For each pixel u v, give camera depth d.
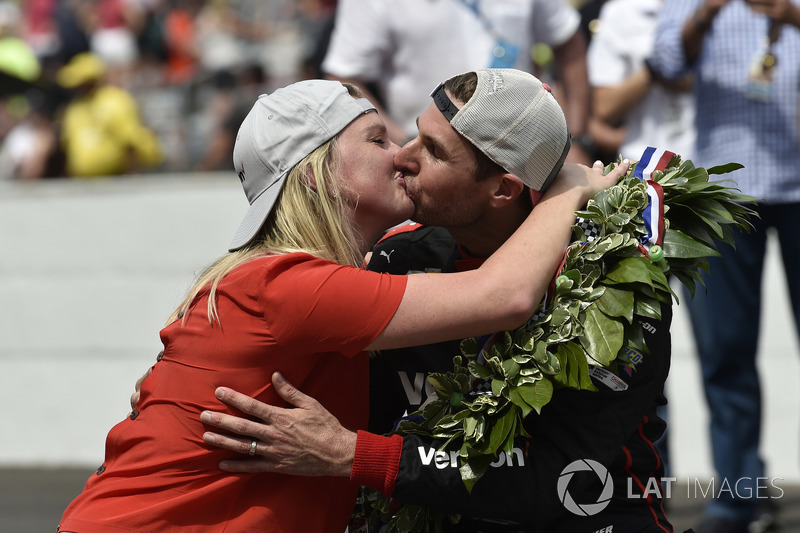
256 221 7.85
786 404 17.62
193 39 30.00
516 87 7.91
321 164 7.84
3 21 29.62
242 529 7.50
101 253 20.67
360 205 7.98
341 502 7.94
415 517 8.02
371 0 14.38
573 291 7.70
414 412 8.16
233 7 31.12
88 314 20.56
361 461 7.49
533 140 7.85
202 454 7.52
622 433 7.73
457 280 7.50
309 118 7.89
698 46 14.12
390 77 14.67
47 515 16.11
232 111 24.41
